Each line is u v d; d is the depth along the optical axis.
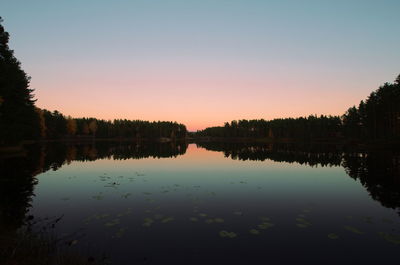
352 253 7.15
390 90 49.06
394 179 18.20
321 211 11.09
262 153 42.75
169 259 6.69
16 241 6.97
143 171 22.28
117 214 10.40
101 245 7.46
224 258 6.80
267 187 15.97
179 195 13.79
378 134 55.28
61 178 18.08
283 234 8.50
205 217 10.16
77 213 10.46
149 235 8.27
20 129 31.59
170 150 51.47
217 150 52.25
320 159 31.83
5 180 16.67
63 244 7.43
